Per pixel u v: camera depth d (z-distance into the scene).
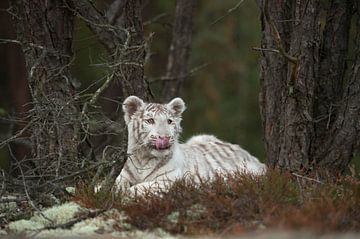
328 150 14.41
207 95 29.98
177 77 21.25
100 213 12.23
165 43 29.78
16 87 28.25
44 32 15.41
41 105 13.86
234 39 29.53
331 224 10.98
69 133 14.45
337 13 14.86
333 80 14.88
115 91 25.39
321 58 14.95
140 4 15.86
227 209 11.81
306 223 10.84
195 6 22.14
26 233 11.81
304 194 12.29
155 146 14.18
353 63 14.51
